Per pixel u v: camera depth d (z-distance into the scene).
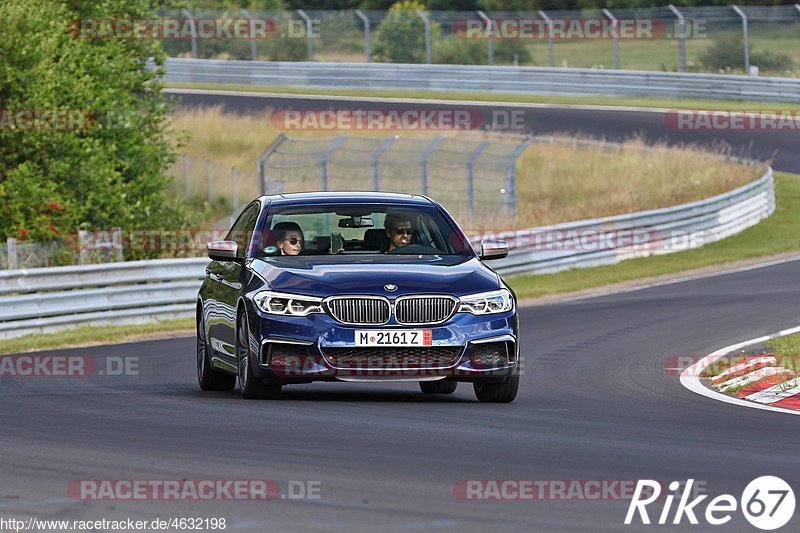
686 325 51.72
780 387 33.41
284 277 29.77
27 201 70.75
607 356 42.88
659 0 183.12
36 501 17.98
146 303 60.28
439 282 29.55
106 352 46.25
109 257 68.19
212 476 19.80
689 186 104.69
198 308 35.59
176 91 149.25
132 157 82.06
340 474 20.02
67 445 23.02
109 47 82.94
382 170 111.56
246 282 30.61
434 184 108.50
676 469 20.80
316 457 21.64
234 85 152.38
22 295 55.12
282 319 29.08
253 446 22.81
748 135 126.31
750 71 142.00
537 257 78.88
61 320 55.97
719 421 27.47
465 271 30.31
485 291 29.77
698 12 146.62
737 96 135.75
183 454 21.92
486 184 109.25
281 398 30.94
